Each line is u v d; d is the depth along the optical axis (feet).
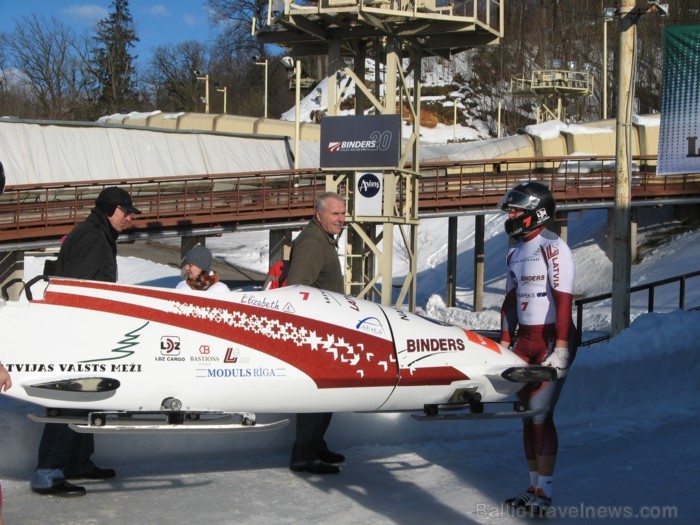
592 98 221.87
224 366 16.44
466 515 16.55
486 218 141.38
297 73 107.65
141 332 16.11
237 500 17.26
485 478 19.34
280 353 16.85
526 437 17.12
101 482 18.28
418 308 106.52
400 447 22.27
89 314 15.96
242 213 91.61
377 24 48.11
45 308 15.78
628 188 35.47
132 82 298.76
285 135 132.05
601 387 26.05
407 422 22.85
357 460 20.88
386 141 49.08
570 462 20.99
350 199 51.42
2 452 18.08
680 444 22.81
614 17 35.17
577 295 94.94
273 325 17.02
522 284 17.58
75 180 107.45
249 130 146.61
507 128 222.07
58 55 270.67
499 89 222.69
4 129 105.09
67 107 273.33
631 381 26.81
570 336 17.10
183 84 301.84
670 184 102.68
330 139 50.14
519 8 250.78
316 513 16.53
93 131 111.45
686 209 108.47
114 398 15.84
